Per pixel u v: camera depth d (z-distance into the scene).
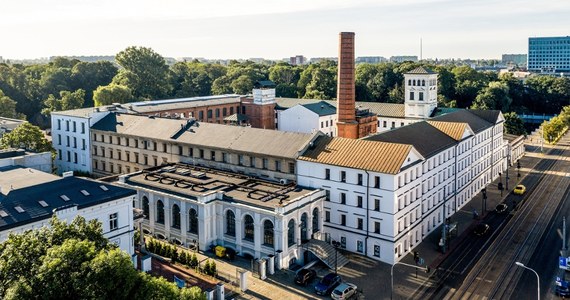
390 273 68.00
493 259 72.75
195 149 93.25
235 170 88.19
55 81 193.88
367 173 71.38
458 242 79.62
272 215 67.31
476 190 107.62
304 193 73.44
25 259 36.47
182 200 74.06
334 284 62.75
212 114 146.38
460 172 96.88
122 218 61.94
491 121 118.12
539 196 105.44
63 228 40.03
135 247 72.25
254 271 66.06
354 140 78.00
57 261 34.84
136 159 103.88
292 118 140.12
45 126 174.38
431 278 66.56
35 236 39.34
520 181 119.06
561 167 134.00
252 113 148.38
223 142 90.19
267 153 82.62
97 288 35.09
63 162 120.00
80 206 56.72
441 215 88.44
